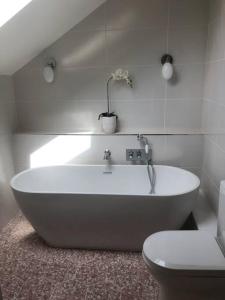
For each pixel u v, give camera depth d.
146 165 2.47
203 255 1.34
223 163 1.91
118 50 2.47
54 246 2.11
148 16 2.37
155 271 1.31
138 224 1.91
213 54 2.17
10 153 2.56
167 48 2.43
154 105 2.58
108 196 1.83
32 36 2.12
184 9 2.33
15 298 1.62
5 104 2.48
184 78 2.49
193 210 2.16
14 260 1.96
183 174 2.30
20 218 2.57
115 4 2.37
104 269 1.85
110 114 2.55
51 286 1.71
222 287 1.29
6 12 1.64
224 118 1.89
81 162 2.59
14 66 2.47
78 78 2.58
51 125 2.72
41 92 2.65
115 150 2.53
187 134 2.44
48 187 2.53
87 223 1.95
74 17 2.29
